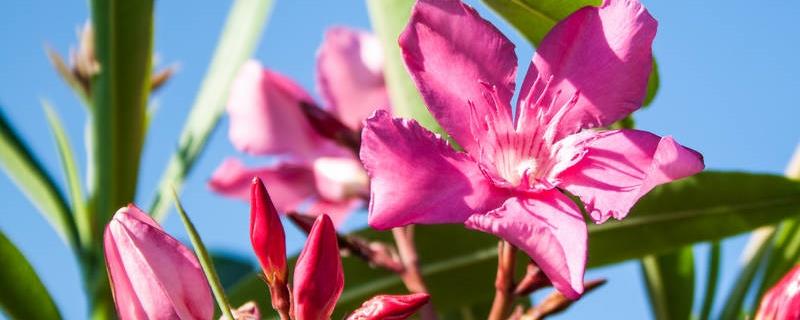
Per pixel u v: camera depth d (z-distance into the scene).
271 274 0.24
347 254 0.29
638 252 0.30
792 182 0.29
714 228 0.30
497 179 0.24
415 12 0.25
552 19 0.26
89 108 0.33
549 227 0.23
